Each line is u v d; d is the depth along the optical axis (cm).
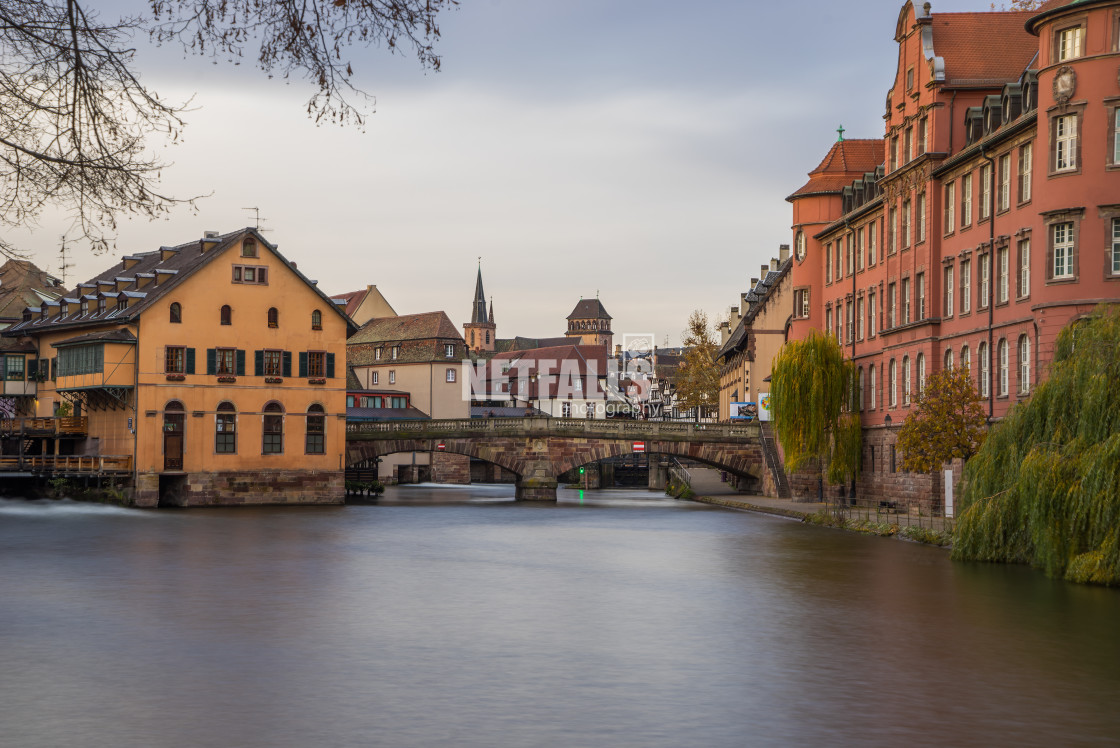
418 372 14388
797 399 7019
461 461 14538
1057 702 2244
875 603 3466
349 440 8881
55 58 1385
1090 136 4766
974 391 5328
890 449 6819
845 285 7881
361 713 2133
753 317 10944
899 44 6725
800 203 8594
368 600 3581
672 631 3030
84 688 2328
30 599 3566
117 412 8056
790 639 2903
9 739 1950
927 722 2094
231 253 8162
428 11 1367
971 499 4091
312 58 1366
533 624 3136
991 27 6406
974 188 5734
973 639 2875
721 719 2111
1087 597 3478
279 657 2653
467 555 4991
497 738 1972
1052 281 4866
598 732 2016
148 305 7806
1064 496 3581
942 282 6153
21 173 1409
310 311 8475
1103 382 3625
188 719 2083
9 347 9075
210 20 1363
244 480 8206
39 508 7625
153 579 4066
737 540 5666
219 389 8112
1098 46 4747
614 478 14638
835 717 2128
